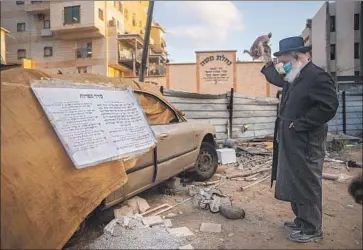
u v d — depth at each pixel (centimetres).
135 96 456
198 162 609
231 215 423
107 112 385
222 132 1000
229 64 2014
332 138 974
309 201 349
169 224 401
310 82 338
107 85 414
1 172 262
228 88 2000
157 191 548
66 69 2517
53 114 316
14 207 265
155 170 452
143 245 340
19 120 287
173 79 2023
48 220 288
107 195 348
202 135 603
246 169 726
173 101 885
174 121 544
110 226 374
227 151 782
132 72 2581
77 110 345
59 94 334
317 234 352
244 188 566
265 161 803
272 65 423
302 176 348
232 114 1017
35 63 2517
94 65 2558
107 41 2559
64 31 2481
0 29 2284
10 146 272
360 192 373
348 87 1133
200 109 954
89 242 361
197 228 396
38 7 2464
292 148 351
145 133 429
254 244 349
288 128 354
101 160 342
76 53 2566
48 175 293
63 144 312
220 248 340
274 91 1977
